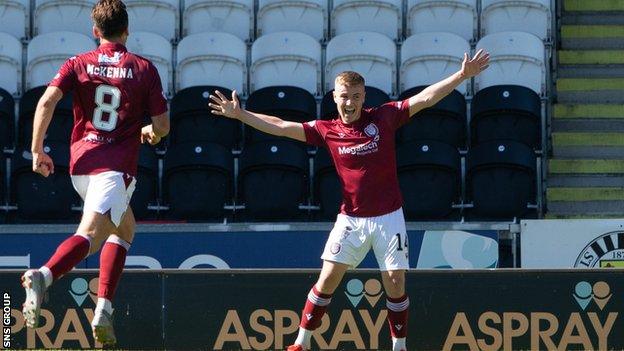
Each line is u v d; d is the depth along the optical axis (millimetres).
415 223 36094
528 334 26828
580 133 42938
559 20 48281
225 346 27031
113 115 20594
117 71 20656
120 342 26969
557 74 46500
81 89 20656
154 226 35969
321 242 35438
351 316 26891
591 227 35531
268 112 40719
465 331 26891
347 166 22719
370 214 22656
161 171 40438
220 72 43500
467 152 39125
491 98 40469
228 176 38562
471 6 45375
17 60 43219
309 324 23297
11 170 38031
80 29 45469
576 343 26797
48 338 26906
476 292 26953
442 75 43094
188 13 45844
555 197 40719
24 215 37844
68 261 19516
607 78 45594
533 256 35562
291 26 45781
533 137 40469
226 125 41000
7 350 26797
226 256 35625
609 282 26828
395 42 45375
